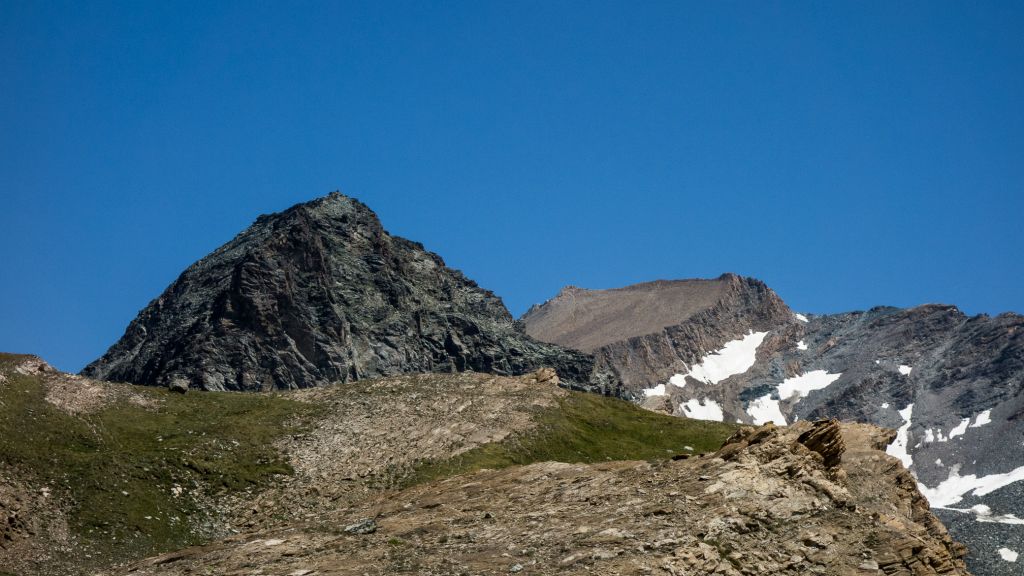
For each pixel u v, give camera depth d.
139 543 90.62
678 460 72.62
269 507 100.12
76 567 85.06
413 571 55.31
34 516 89.62
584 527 60.56
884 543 61.28
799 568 58.44
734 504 62.50
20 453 97.94
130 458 101.69
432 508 70.31
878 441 98.69
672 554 56.03
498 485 75.25
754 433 70.81
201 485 101.75
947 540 84.00
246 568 58.31
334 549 60.78
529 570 54.47
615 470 73.69
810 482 65.44
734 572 56.25
